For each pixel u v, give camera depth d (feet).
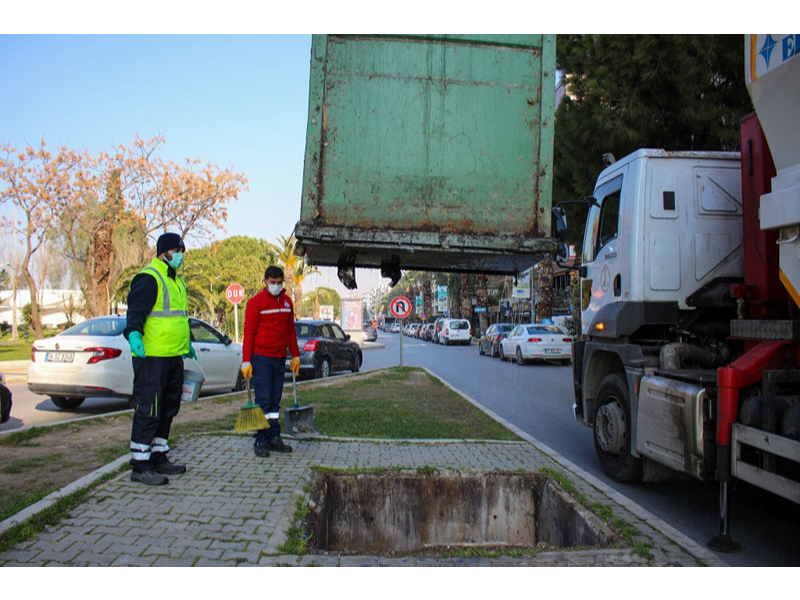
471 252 12.23
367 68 12.12
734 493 17.93
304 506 14.47
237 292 75.87
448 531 17.28
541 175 12.44
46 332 163.94
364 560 11.44
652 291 18.40
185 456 18.95
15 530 12.00
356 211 12.03
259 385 19.40
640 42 44.16
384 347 127.54
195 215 95.55
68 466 18.37
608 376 19.88
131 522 13.01
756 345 13.78
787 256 12.50
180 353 16.72
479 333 172.65
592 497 15.47
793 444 11.18
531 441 22.75
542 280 96.53
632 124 46.37
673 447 15.16
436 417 28.68
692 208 18.67
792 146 12.29
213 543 11.99
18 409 34.04
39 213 88.58
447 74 12.29
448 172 12.25
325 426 25.48
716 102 44.16
